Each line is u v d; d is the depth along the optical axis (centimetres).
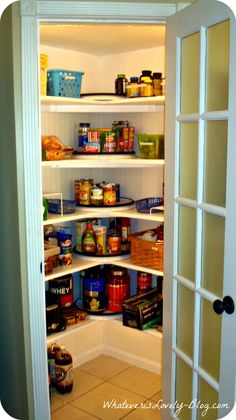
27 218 217
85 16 206
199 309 199
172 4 206
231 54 161
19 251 222
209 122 186
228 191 166
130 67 318
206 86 187
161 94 277
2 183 237
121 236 318
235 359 169
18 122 211
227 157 166
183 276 213
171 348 223
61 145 280
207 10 178
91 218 326
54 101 269
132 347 329
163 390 234
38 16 206
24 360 232
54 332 281
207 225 191
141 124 317
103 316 305
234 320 168
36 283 223
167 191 217
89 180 309
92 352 338
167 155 215
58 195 314
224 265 171
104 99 289
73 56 313
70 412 271
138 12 206
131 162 278
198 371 200
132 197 330
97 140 293
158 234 289
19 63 207
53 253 272
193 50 195
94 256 306
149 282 314
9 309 246
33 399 233
